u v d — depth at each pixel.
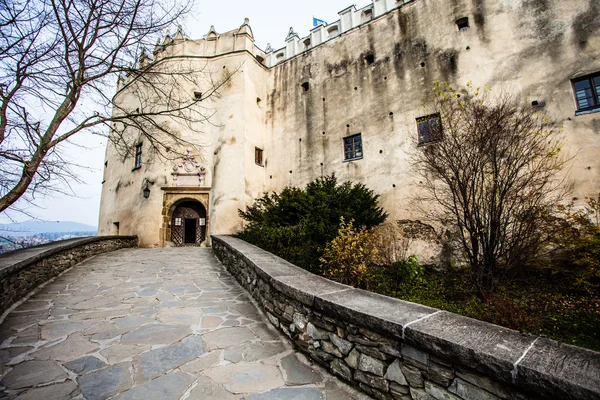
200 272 7.08
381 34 12.03
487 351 1.64
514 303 4.69
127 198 15.69
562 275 5.54
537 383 1.42
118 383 2.41
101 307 4.41
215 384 2.43
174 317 4.00
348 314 2.43
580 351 1.62
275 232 7.14
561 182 7.27
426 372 1.94
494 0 9.49
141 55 6.48
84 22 5.70
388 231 10.01
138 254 10.09
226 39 15.75
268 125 15.53
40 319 3.90
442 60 10.14
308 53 14.69
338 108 12.86
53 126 5.63
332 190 8.31
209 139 14.89
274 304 3.77
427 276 7.77
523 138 5.68
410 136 10.04
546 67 8.20
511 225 5.22
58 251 6.63
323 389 2.39
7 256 5.16
